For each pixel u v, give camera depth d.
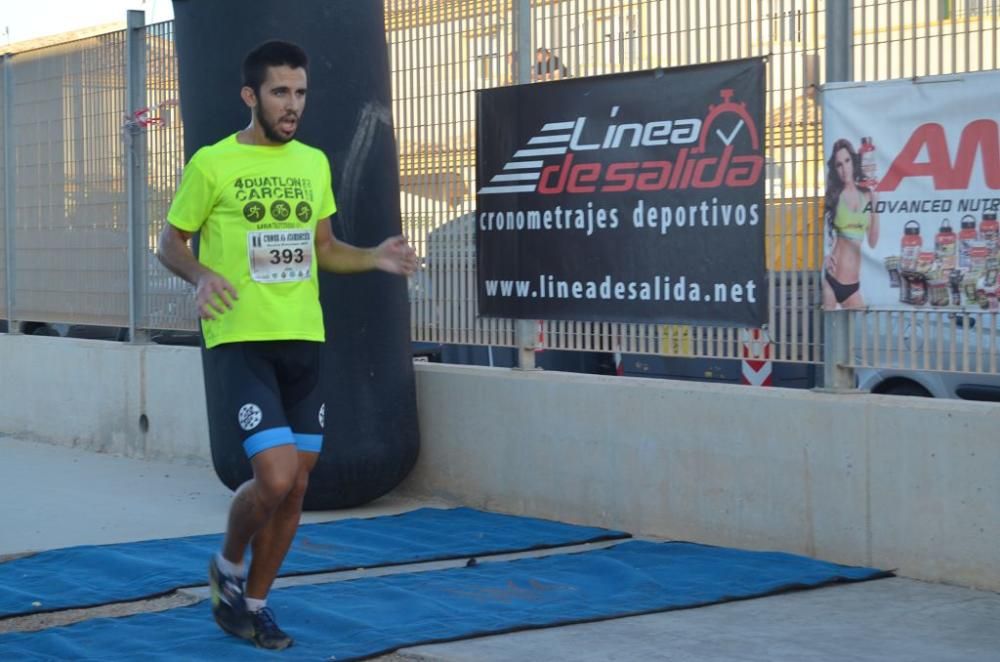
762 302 8.60
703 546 8.69
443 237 10.67
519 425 9.93
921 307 7.81
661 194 9.12
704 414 8.77
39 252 14.40
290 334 6.19
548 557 8.40
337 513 10.11
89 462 12.59
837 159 8.16
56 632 6.68
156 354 12.56
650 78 9.16
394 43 11.02
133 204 12.95
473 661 6.13
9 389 14.56
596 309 9.55
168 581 7.67
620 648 6.38
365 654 6.21
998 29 7.49
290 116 6.19
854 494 8.02
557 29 9.80
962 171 7.60
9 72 14.71
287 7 9.71
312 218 6.33
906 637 6.55
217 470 10.08
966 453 7.51
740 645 6.41
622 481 9.27
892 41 7.95
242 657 6.20
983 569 7.46
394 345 10.13
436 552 8.54
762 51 8.59
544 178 9.84
